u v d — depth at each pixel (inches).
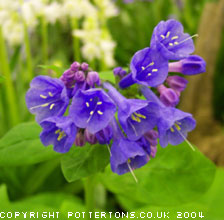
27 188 12.4
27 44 15.5
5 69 14.3
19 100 16.1
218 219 9.2
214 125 14.5
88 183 8.5
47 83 6.2
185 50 6.5
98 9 16.6
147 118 5.9
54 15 15.9
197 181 8.2
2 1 14.6
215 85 17.8
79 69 6.4
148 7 23.4
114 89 6.2
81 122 5.6
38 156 7.5
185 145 8.2
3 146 7.6
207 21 15.2
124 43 21.6
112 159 5.7
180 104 16.4
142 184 8.2
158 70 6.0
